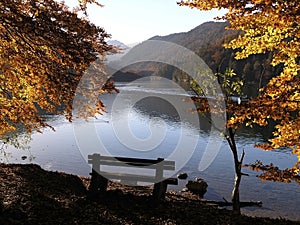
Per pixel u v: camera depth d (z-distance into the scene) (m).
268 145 7.16
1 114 7.46
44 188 10.48
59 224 7.29
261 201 17.88
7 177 11.41
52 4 6.04
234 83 9.84
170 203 10.09
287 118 5.96
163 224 7.88
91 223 7.55
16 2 5.73
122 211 8.61
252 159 28.12
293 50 6.08
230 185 20.75
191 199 15.64
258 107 5.93
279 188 20.39
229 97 9.95
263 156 29.28
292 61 6.50
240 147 32.47
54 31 5.85
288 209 16.84
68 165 24.12
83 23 6.36
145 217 8.28
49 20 5.77
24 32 5.73
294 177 8.07
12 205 7.94
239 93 9.70
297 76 6.35
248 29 6.17
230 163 26.34
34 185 10.70
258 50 6.52
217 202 16.02
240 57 6.89
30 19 5.62
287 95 6.01
